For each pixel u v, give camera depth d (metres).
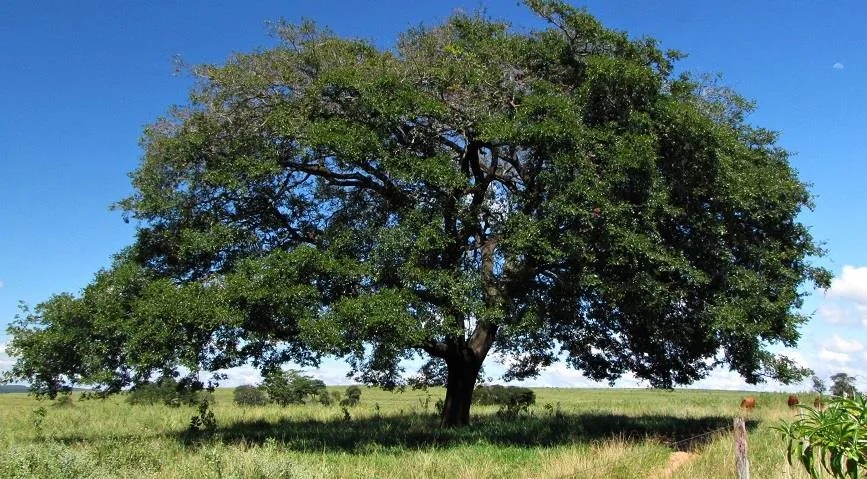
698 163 15.48
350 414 24.98
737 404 32.47
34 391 16.47
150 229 16.86
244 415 24.31
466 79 15.85
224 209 16.50
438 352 18.73
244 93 15.81
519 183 18.31
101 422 21.66
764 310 15.98
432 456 12.77
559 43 16.28
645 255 14.26
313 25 16.31
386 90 15.26
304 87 15.81
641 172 14.41
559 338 19.36
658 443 14.59
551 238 14.48
